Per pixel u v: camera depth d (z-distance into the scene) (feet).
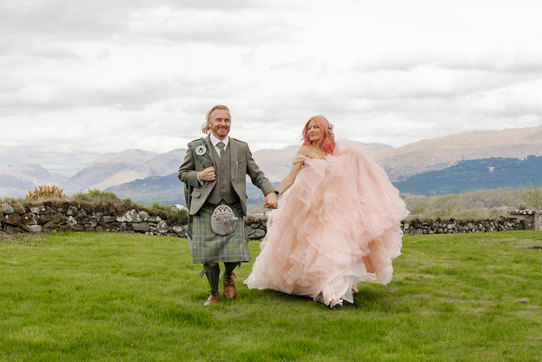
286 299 21.22
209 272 19.90
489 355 14.40
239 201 20.01
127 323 17.08
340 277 19.38
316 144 21.44
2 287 21.20
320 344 15.12
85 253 33.83
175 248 38.40
